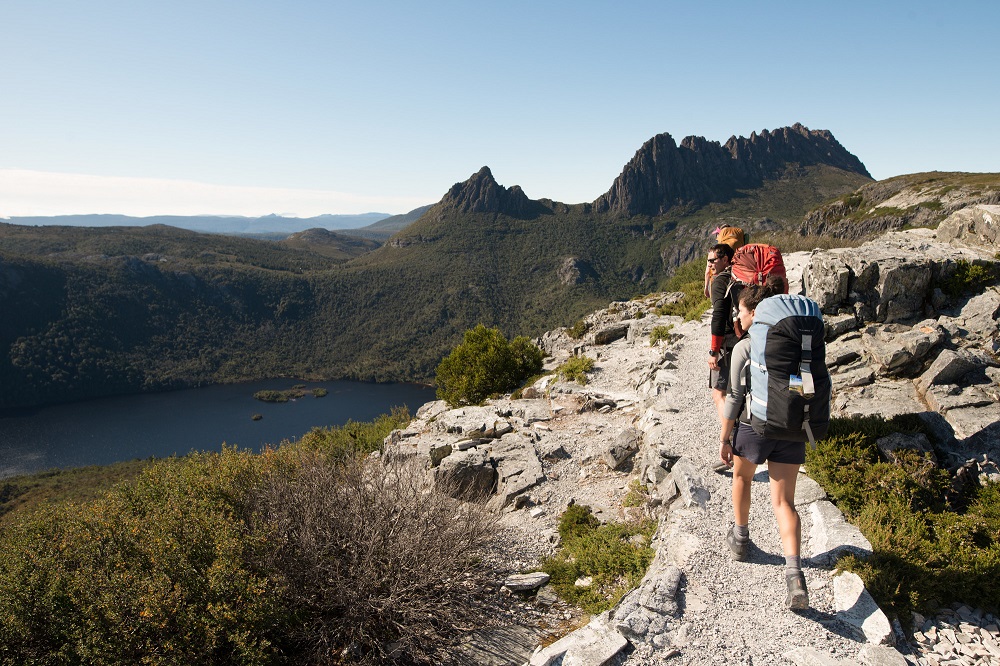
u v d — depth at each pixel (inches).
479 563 263.6
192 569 221.6
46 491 4047.7
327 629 227.6
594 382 514.9
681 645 157.2
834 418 288.0
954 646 163.2
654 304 801.6
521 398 554.9
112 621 202.2
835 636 156.6
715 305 208.4
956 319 331.6
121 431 7308.1
